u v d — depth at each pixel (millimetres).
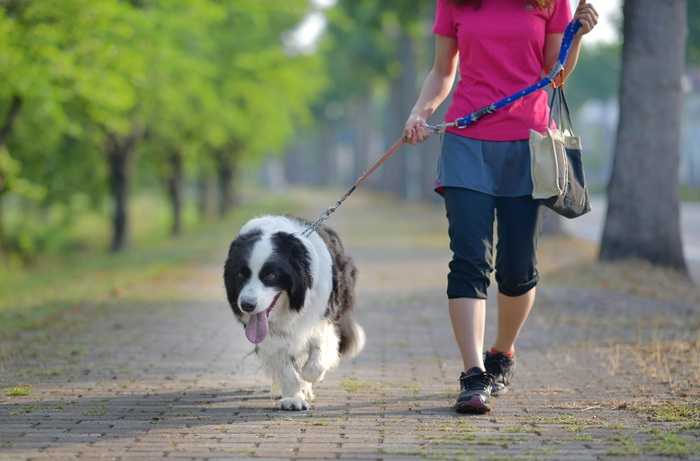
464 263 4363
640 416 4176
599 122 87938
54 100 13617
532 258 4449
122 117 18719
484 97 4387
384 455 3496
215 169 36719
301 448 3635
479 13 4391
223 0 20062
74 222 27969
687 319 8047
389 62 44406
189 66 18141
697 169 60219
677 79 10844
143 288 11539
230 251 4488
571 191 4219
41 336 7363
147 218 44500
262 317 4309
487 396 4277
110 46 13656
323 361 4613
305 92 32375
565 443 3656
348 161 117250
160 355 6477
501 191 4383
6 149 19688
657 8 10680
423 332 7742
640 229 11031
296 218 4918
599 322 7922
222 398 4875
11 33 11984
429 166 37156
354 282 5363
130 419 4281
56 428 4074
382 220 29672
